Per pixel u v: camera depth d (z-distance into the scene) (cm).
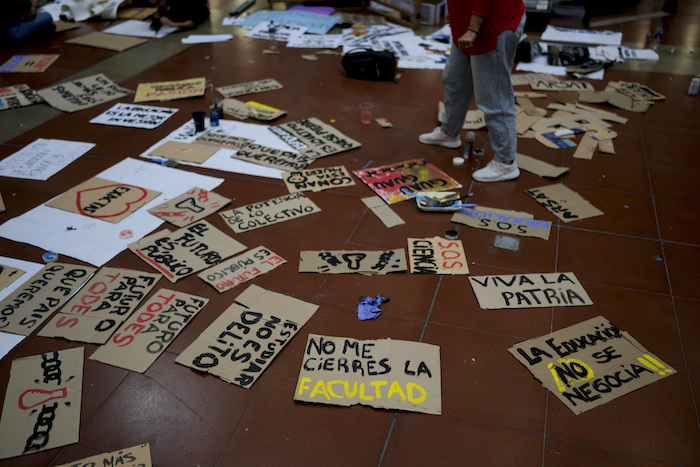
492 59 334
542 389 227
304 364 235
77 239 312
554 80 538
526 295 274
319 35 671
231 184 367
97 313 261
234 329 252
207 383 229
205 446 205
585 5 738
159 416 215
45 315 260
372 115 467
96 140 425
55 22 712
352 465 199
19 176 376
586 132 436
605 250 307
